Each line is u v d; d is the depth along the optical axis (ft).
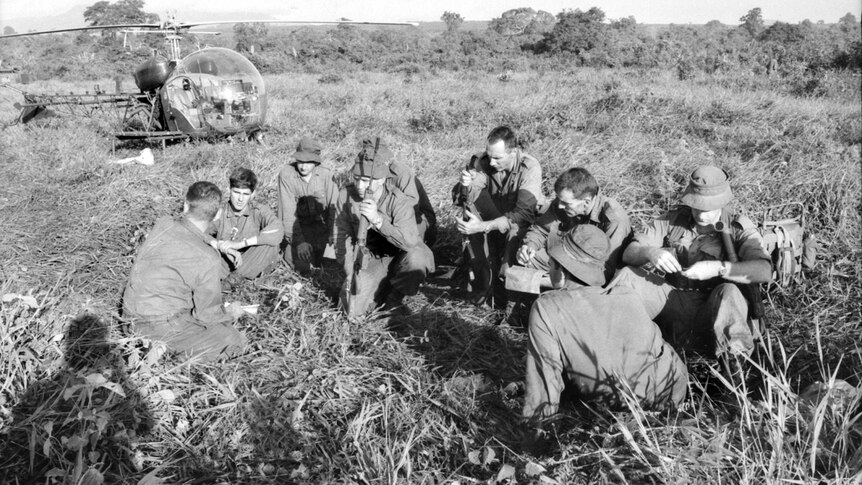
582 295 9.77
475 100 44.34
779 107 34.50
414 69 93.50
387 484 9.24
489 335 13.85
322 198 17.94
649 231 12.42
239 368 12.16
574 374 9.77
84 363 11.71
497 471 9.64
